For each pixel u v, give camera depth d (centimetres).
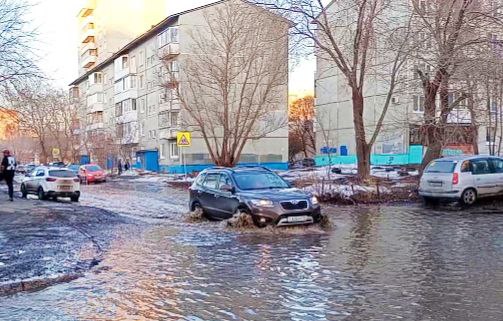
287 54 2784
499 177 1900
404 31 2362
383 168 3653
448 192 1838
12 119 2356
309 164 5991
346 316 618
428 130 2466
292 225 1319
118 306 682
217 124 4012
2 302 711
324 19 2589
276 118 4272
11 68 2100
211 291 747
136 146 6475
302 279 804
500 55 2105
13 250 1066
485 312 624
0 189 3409
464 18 2106
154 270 895
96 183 4141
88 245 1133
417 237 1199
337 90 5231
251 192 1380
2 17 2070
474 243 1109
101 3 8369
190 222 1524
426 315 616
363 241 1149
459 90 2314
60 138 6956
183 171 5006
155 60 5750
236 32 3512
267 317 621
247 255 1012
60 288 783
